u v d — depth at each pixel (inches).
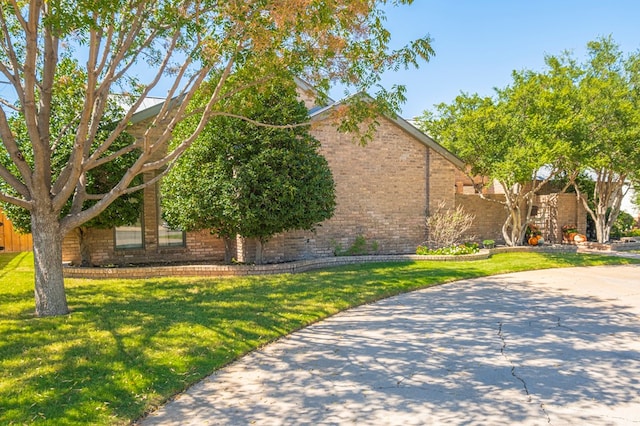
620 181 673.0
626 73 669.9
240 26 270.4
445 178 605.3
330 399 166.2
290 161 409.7
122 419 148.6
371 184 558.6
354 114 333.1
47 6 251.9
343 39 293.0
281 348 226.5
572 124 534.6
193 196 400.8
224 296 330.6
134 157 407.8
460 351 220.2
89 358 200.5
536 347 225.9
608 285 395.9
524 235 690.2
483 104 621.3
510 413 153.7
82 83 340.5
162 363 196.4
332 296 331.0
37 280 277.0
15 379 176.6
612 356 212.1
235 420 150.2
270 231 424.2
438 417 151.2
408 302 327.3
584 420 148.3
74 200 294.2
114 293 342.3
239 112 352.2
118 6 225.8
